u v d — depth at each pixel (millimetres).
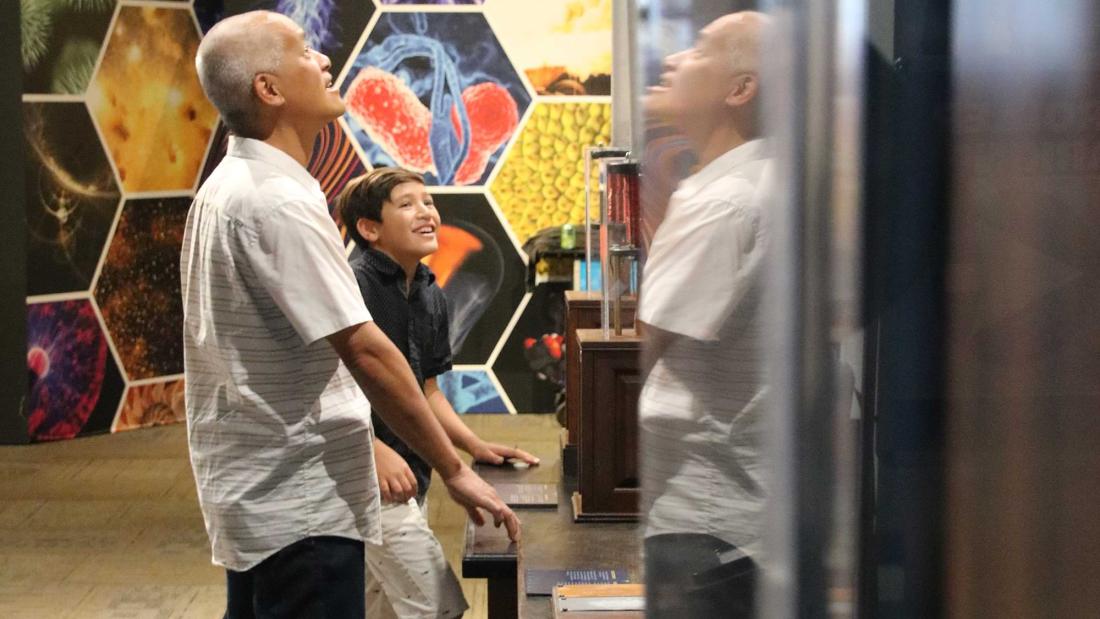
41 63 6914
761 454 456
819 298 419
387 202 2992
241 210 2189
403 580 2893
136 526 5449
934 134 381
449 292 7547
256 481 2236
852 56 403
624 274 2357
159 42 7477
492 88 7410
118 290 7387
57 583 4664
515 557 2350
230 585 2387
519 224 7508
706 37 495
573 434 2930
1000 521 366
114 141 7297
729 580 487
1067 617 351
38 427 7039
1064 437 348
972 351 371
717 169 487
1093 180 341
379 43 7363
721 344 488
